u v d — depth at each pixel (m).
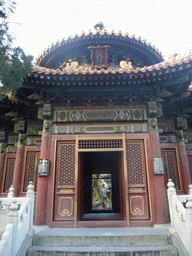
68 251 7.34
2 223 8.30
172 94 11.29
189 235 7.00
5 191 13.40
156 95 10.89
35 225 9.35
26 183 12.51
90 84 10.19
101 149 10.43
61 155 10.55
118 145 10.65
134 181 10.18
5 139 14.24
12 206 6.83
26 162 12.81
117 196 16.06
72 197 9.97
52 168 10.23
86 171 16.33
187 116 12.76
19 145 13.01
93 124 10.83
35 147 12.98
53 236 8.03
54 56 14.32
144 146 10.54
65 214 9.74
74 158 10.49
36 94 10.88
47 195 9.88
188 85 10.74
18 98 11.44
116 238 7.94
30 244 7.75
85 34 13.36
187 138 13.55
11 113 12.92
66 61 14.47
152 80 10.04
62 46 13.80
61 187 10.08
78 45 13.85
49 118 10.86
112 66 13.95
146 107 11.03
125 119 10.81
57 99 11.20
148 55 14.30
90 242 7.90
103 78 9.84
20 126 13.01
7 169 13.88
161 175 9.94
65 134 10.75
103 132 10.68
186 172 12.00
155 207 9.67
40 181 9.95
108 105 11.05
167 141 12.59
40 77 9.73
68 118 10.89
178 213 7.92
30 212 8.27
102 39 13.62
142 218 9.62
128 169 10.30
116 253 7.27
